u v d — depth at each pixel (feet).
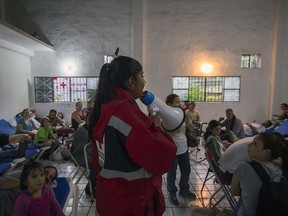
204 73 25.40
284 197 4.70
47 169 7.12
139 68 3.15
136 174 2.86
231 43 25.21
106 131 2.90
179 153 9.89
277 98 25.03
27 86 24.38
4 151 10.68
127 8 24.86
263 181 5.06
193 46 25.26
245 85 25.50
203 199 10.32
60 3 24.59
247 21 25.04
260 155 5.27
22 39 18.81
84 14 24.81
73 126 19.29
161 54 25.32
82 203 9.95
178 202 9.95
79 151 10.36
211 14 25.02
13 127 17.94
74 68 25.12
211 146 8.84
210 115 25.59
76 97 25.39
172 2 24.91
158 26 25.11
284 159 5.40
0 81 19.30
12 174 7.22
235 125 16.30
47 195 5.82
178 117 3.72
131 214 2.85
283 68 24.81
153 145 2.66
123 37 25.09
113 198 2.85
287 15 24.27
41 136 14.76
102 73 3.21
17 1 24.39
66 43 24.91
